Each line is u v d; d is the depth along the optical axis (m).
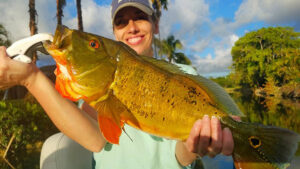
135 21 0.61
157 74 0.33
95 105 0.32
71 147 0.56
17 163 1.01
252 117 3.16
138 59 0.34
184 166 0.44
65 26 0.34
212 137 0.31
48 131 1.29
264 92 9.20
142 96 0.33
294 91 7.13
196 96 0.34
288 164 0.32
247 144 0.35
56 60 0.33
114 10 0.61
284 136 0.33
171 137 0.34
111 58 0.33
